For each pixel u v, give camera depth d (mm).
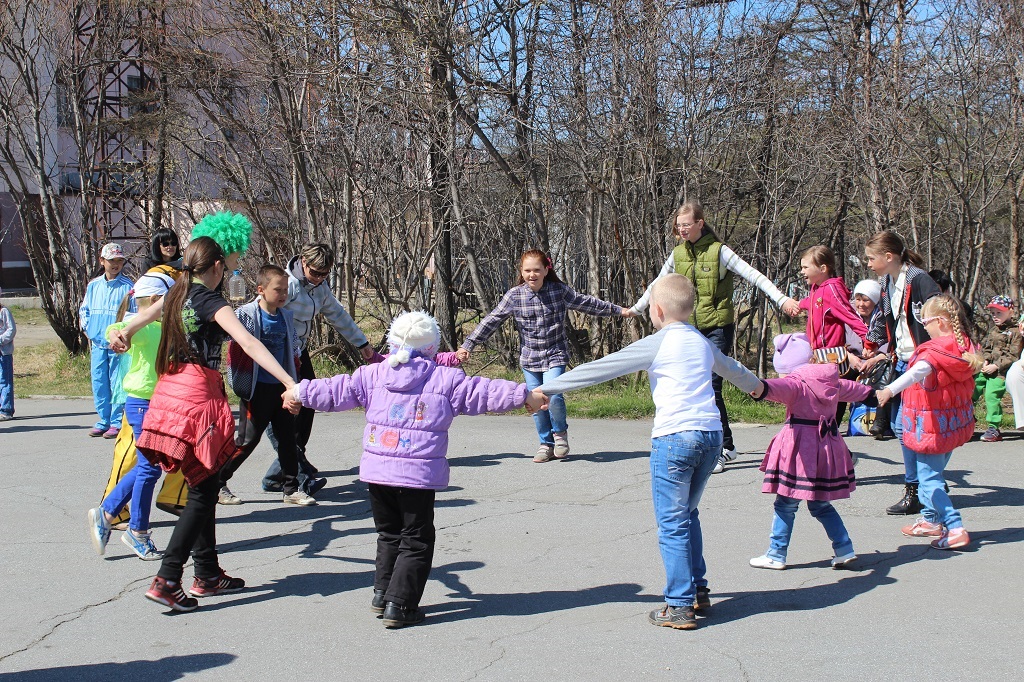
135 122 15891
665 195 11883
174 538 4832
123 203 18453
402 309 13477
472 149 12977
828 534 5324
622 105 11445
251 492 7480
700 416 4504
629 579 5254
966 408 5809
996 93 10961
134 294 5863
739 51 11367
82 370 14836
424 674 4055
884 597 4902
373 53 12172
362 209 13203
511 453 8727
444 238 13852
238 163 13992
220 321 4867
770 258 12023
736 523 6297
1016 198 11492
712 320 7715
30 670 4141
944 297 5828
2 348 11094
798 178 11734
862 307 8211
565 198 13414
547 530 6227
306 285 7336
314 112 13508
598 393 12289
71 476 8055
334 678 4027
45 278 15773
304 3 12680
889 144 11344
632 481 7562
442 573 5402
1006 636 4371
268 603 4980
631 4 11484
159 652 4336
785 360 5938
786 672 4008
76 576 5422
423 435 4574
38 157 16516
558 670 4062
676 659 4160
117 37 16000
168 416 4828
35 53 16031
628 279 11906
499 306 8281
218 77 14102
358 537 6207
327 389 4668
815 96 12070
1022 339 8750
